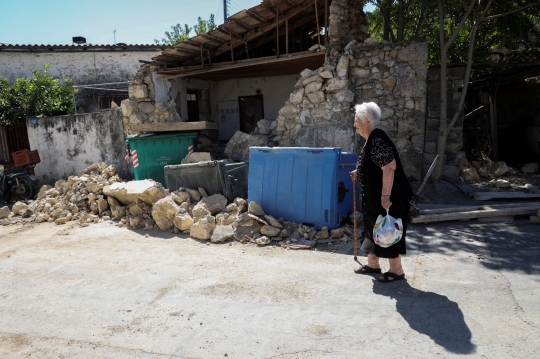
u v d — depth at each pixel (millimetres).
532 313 3324
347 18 9258
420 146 8094
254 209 5918
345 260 4816
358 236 5582
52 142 11641
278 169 6027
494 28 10562
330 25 8781
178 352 3105
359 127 3967
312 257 4969
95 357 3107
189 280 4453
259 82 13383
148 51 16641
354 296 3846
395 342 3053
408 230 5816
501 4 8680
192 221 6180
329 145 8461
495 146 10680
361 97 8406
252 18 9680
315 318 3480
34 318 3787
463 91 7672
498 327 3160
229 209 6324
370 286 4047
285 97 13039
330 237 5586
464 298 3666
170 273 4695
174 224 6371
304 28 12062
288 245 5355
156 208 6406
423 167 8359
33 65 15688
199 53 11344
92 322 3648
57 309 3939
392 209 3908
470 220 6027
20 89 14125
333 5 8750
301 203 5828
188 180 7105
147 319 3641
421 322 3311
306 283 4203
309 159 5766
